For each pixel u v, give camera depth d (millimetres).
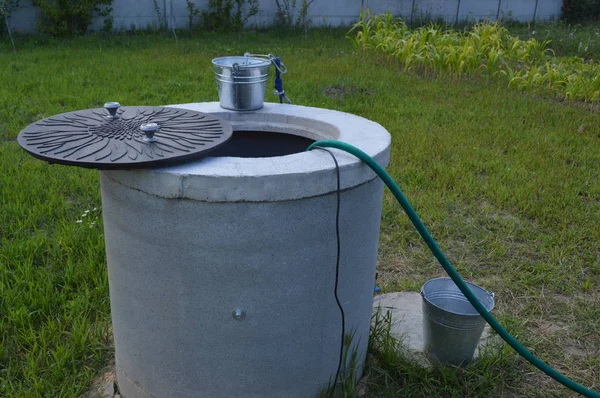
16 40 10812
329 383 2357
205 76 8312
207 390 2193
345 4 14688
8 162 4832
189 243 1960
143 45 11000
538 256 3873
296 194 1921
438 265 3738
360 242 2219
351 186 2045
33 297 3025
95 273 3301
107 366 2695
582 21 16719
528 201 4570
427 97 7805
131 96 6984
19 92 6918
